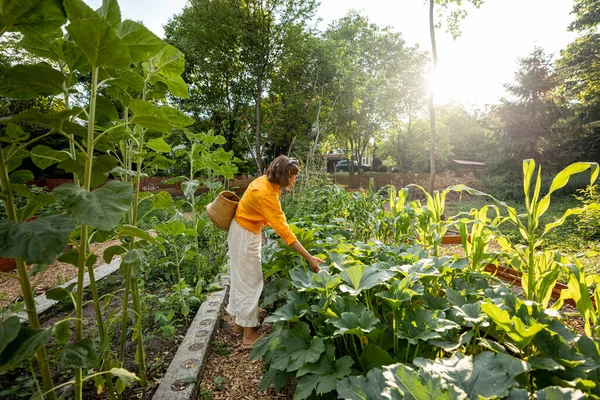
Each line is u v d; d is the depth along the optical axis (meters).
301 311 1.75
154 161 2.01
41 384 1.89
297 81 13.29
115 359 2.10
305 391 1.34
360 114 17.42
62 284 3.47
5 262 4.21
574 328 2.51
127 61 1.10
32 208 1.16
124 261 1.52
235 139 13.94
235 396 1.89
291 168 2.26
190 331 2.42
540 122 17.75
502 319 1.29
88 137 1.12
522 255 2.03
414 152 23.33
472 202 14.83
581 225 5.77
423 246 2.98
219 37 12.08
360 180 20.78
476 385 0.99
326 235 3.38
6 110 7.01
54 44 1.29
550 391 0.91
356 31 18.22
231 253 2.44
